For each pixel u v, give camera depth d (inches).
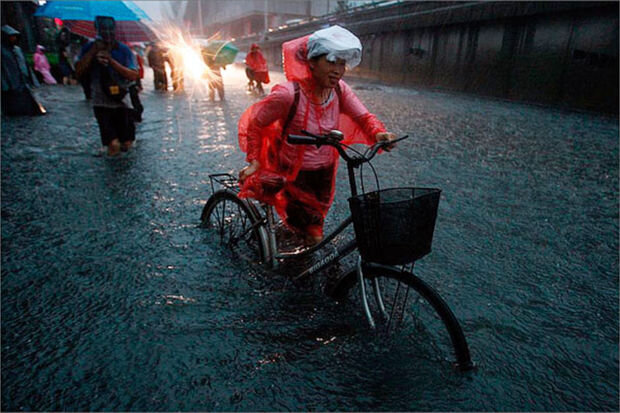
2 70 324.2
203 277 111.3
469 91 669.9
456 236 140.5
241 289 105.9
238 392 74.2
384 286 108.1
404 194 79.1
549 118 411.5
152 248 126.7
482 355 84.9
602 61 456.1
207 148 248.5
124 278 110.1
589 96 474.3
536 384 78.1
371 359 82.4
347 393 74.3
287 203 116.2
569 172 218.8
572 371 82.0
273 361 81.4
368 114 109.3
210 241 132.0
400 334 90.0
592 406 73.7
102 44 205.9
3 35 320.2
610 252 132.4
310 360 81.8
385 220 69.6
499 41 600.7
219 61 455.5
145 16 307.4
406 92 669.3
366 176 206.1
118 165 210.2
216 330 90.0
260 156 103.7
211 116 365.4
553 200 176.7
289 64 99.6
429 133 316.8
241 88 632.4
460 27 674.8
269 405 71.7
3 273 111.0
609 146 285.1
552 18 515.8
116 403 71.6
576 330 94.6
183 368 79.4
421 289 81.8
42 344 85.2
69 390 74.1
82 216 148.8
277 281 110.1
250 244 130.0
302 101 100.0
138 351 83.7
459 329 79.0
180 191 175.3
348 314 96.6
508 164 232.1
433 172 214.1
